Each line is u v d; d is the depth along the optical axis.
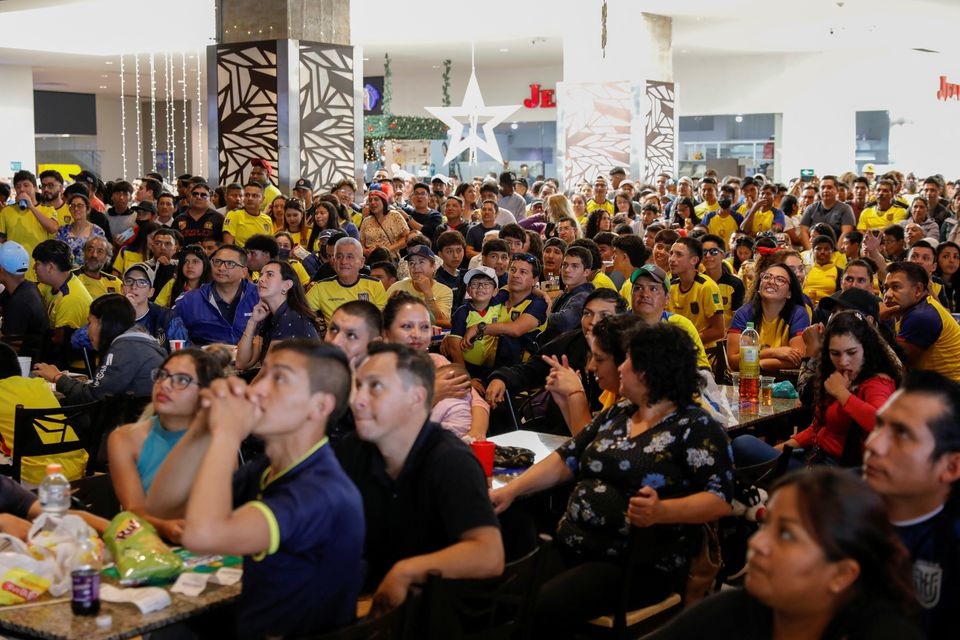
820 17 21.02
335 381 2.60
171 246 8.30
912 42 24.89
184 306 6.68
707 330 7.39
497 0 20.33
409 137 23.67
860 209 14.73
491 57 26.17
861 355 4.44
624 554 3.62
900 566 2.02
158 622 2.68
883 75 26.56
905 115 26.72
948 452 2.45
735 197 15.61
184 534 2.39
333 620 2.62
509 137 29.28
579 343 5.51
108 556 3.13
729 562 4.29
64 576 2.93
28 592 2.84
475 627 3.10
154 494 3.20
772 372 6.29
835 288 8.89
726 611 2.20
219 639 3.32
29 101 26.27
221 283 6.62
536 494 4.08
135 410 5.02
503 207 14.75
